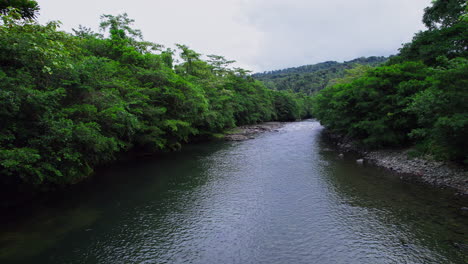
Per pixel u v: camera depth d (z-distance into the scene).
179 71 46.44
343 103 26.84
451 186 14.09
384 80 21.89
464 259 8.10
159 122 27.89
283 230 10.59
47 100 11.75
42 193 15.02
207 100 39.03
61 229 10.78
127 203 13.73
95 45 25.86
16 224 11.18
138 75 27.47
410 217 11.09
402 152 21.55
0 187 13.16
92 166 20.77
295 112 104.19
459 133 12.95
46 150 12.32
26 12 13.88
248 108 68.81
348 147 29.50
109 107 18.00
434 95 13.73
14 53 11.18
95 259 8.70
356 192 14.52
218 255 8.88
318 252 8.91
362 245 9.25
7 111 10.05
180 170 20.88
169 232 10.60
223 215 12.19
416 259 8.29
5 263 8.28
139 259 8.72
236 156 26.53
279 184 16.62
